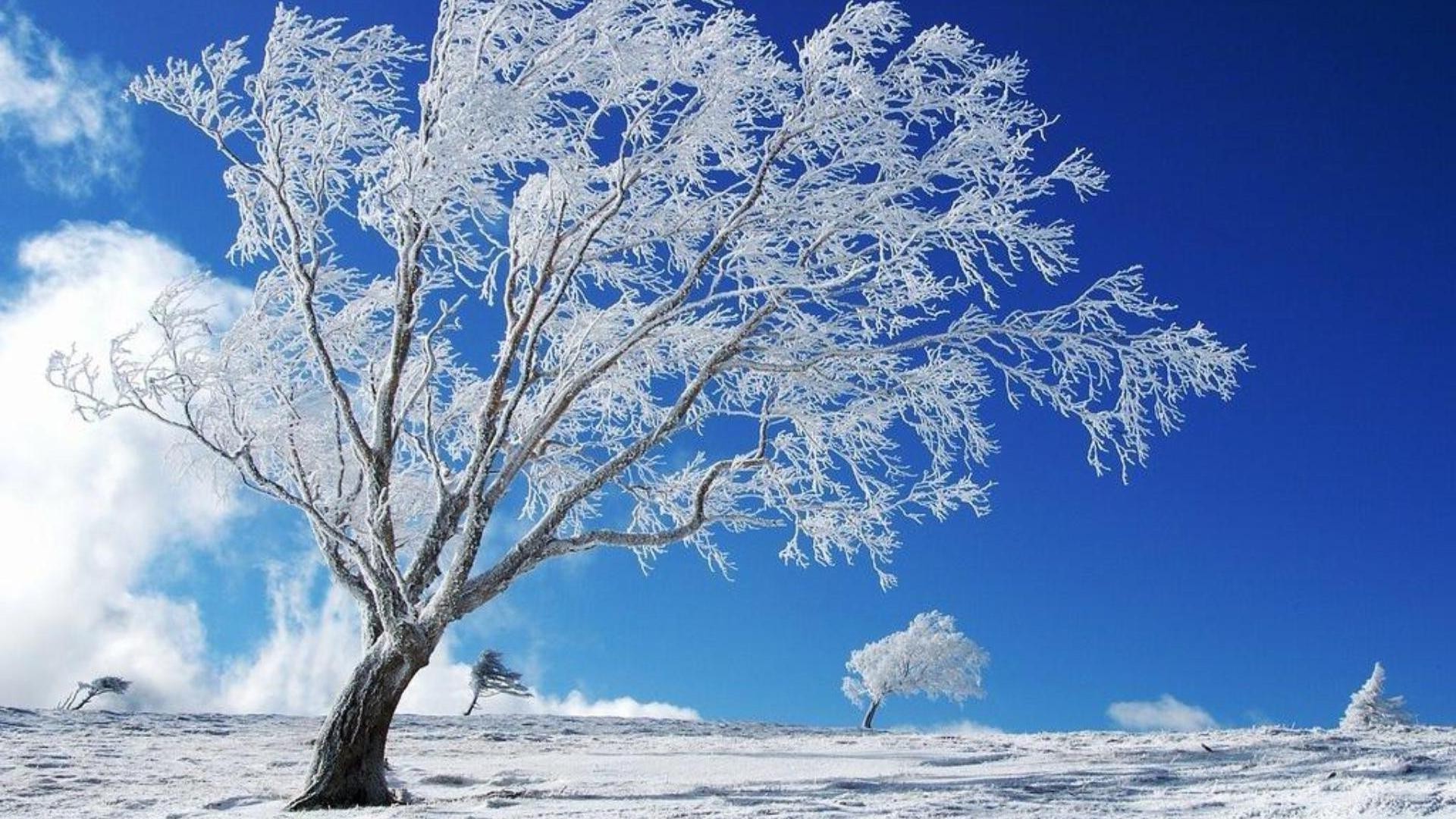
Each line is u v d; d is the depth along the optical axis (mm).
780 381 14250
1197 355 13320
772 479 14523
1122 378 13414
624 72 13328
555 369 14984
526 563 13297
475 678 36406
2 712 22984
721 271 13867
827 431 14195
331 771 12180
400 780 14305
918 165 13422
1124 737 16781
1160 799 9539
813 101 13391
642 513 16188
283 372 15414
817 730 23891
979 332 13648
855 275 13141
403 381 16391
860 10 13125
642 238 14484
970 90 13352
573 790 12344
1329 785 9531
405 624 12531
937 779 12203
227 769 16000
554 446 15867
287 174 13844
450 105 12922
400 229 14547
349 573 13906
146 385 12594
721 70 13234
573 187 13367
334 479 15727
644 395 16047
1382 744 13211
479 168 12984
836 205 13516
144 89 13445
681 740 20453
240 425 14164
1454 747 12125
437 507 13898
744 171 13977
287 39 13641
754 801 10734
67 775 14664
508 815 10172
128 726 22203
